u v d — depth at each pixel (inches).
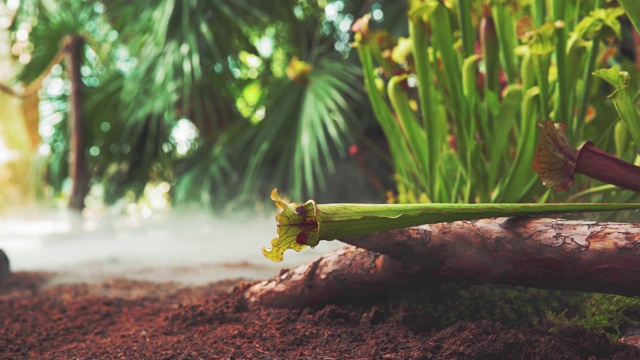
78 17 137.9
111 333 52.7
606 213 53.7
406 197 64.8
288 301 50.3
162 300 63.4
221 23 127.9
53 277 78.9
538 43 47.3
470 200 52.9
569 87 50.6
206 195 121.9
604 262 38.9
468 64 52.3
